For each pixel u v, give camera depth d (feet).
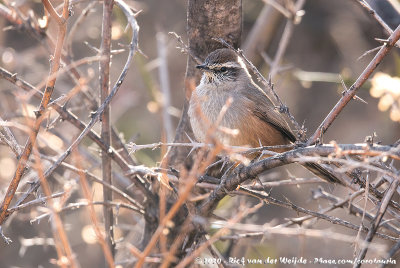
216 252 29.43
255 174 26.58
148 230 33.91
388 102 30.66
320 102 61.77
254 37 46.88
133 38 28.78
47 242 34.83
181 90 58.54
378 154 21.39
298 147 26.27
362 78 26.78
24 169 27.09
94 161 38.40
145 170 27.22
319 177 34.04
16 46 53.16
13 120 37.81
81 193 42.19
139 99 55.93
